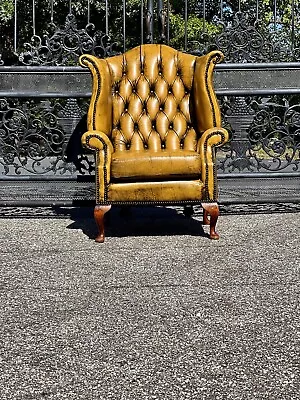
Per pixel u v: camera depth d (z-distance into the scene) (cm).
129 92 461
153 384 207
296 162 535
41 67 516
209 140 400
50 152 524
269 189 533
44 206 514
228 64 521
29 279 324
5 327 257
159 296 295
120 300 290
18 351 233
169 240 410
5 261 360
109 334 249
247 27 527
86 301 289
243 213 497
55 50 521
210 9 814
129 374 214
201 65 433
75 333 250
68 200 518
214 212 404
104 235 412
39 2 988
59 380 210
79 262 357
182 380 209
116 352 232
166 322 261
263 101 523
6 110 518
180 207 532
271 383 207
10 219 484
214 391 202
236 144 527
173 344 239
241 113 522
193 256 367
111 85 456
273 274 330
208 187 402
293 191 534
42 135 523
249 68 522
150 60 465
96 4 980
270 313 271
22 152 523
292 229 438
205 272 334
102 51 525
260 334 247
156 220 480
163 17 544
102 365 221
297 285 311
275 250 380
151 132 457
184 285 312
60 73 516
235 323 259
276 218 477
